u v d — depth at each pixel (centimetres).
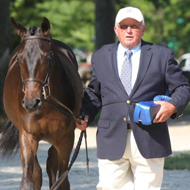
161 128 921
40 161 1839
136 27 912
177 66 928
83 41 6600
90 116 979
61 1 6300
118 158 916
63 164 1150
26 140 1080
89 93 982
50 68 1001
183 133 2598
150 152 909
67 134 1128
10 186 1416
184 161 1745
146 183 923
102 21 3334
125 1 3559
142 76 913
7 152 1287
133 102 912
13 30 3478
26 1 4706
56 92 1088
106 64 935
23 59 974
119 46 941
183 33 7088
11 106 1198
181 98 893
